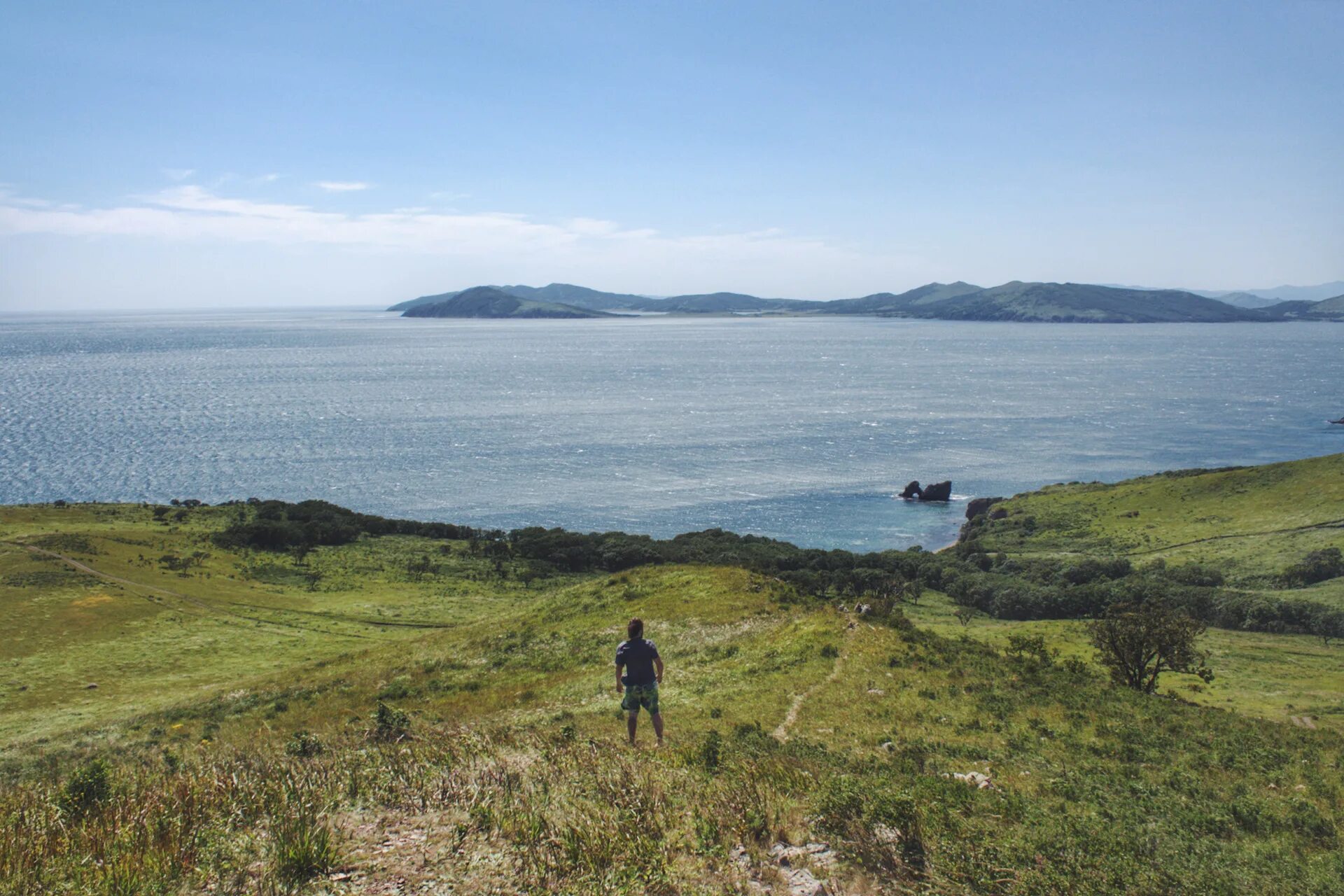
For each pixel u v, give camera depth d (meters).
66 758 28.45
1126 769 14.73
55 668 49.97
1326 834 11.66
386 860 8.05
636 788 9.95
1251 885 9.23
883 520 132.00
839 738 16.88
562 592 48.66
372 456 170.00
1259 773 15.00
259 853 8.07
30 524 89.19
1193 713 19.83
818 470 162.25
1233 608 70.19
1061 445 185.25
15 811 9.52
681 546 98.44
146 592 68.25
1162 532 108.06
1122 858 9.12
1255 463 163.12
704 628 33.78
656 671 13.77
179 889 7.28
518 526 124.25
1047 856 8.88
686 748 12.98
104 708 42.09
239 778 10.82
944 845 8.83
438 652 37.47
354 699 30.66
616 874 7.68
